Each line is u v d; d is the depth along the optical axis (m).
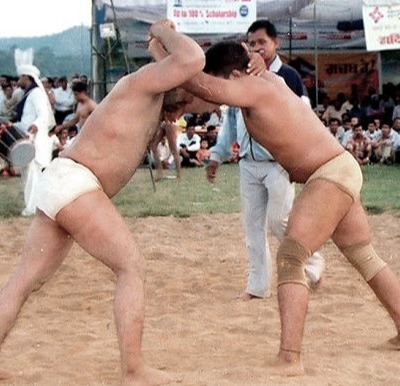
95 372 6.69
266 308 8.76
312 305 8.86
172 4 20.81
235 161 25.55
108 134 6.19
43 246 6.29
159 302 9.25
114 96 6.26
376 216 14.98
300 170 6.71
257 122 6.63
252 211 9.08
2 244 13.17
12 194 18.41
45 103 15.47
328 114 27.27
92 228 6.09
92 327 8.21
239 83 6.52
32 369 6.79
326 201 6.56
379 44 21.98
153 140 6.89
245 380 6.26
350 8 26.56
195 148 24.64
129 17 23.12
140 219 15.17
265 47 8.88
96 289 9.92
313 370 6.52
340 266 10.96
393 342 7.25
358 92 28.44
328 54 28.31
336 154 6.69
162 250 12.25
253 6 21.03
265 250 9.17
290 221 6.61
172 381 6.15
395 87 27.88
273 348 7.29
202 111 6.71
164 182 20.55
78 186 6.10
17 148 15.01
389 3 21.94
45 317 8.69
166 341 7.62
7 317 6.23
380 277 7.00
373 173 22.14
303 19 26.53
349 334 7.77
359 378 6.42
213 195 18.22
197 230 14.15
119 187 6.34
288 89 6.77
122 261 6.08
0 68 35.84
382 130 24.84
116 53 24.17
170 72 6.14
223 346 7.41
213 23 20.92
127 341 6.01
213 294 9.62
